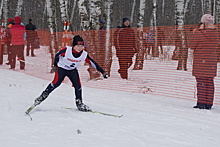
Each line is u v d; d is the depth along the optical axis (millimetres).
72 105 9391
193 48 9836
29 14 56188
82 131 6430
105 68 14852
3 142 5527
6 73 15367
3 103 8664
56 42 16094
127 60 14656
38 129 6418
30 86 12367
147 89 12570
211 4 24781
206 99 9758
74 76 8453
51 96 10617
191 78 14500
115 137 6176
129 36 14562
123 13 56031
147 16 48031
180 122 7863
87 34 14516
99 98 10820
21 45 16875
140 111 8984
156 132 6836
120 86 13180
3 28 18734
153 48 17453
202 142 6266
